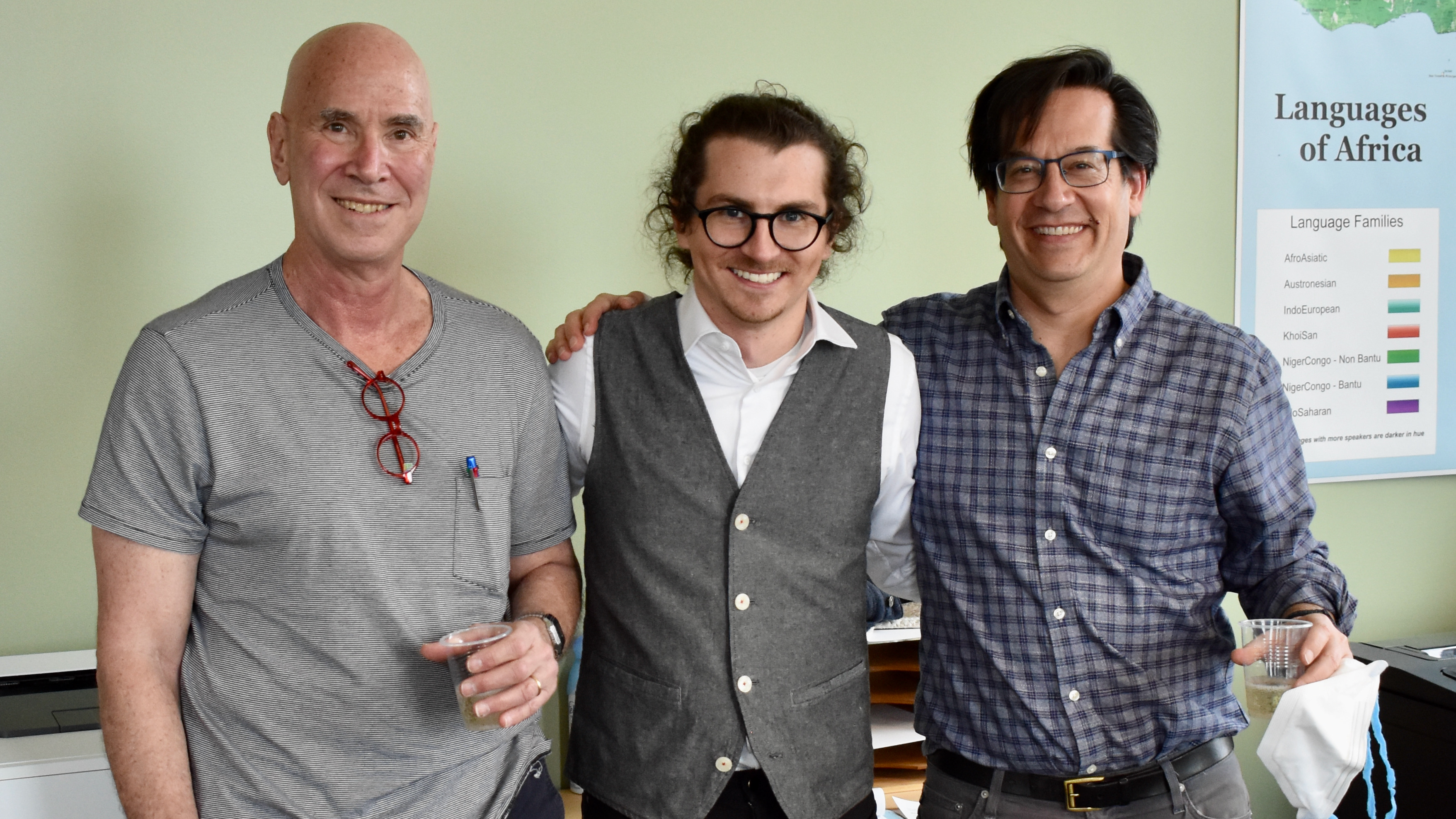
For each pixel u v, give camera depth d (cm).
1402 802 223
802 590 140
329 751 124
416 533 128
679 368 142
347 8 197
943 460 154
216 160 193
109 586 122
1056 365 152
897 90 228
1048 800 150
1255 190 247
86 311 189
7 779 147
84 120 186
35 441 189
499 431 135
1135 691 149
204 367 121
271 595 124
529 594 142
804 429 142
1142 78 240
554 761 216
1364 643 244
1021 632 150
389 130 124
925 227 232
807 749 138
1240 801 153
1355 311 254
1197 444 146
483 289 208
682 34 214
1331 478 255
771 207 130
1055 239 144
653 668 137
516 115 206
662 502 139
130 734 118
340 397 126
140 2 187
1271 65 246
